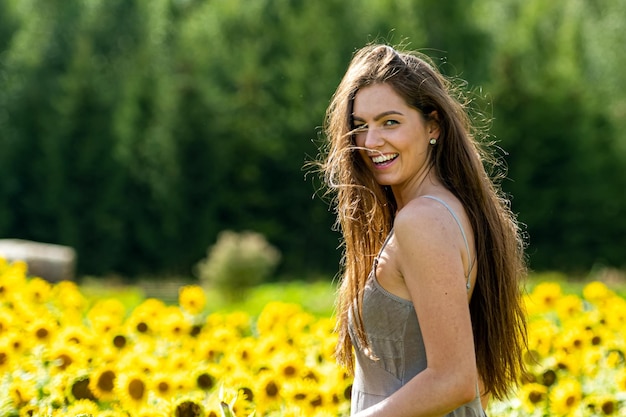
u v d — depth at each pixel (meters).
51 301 8.01
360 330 3.34
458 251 3.06
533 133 28.89
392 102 3.25
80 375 4.93
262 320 6.93
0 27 28.55
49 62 27.95
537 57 29.55
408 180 3.33
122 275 27.66
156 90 27.70
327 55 28.33
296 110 28.03
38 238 27.55
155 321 6.51
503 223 3.40
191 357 5.81
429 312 3.00
